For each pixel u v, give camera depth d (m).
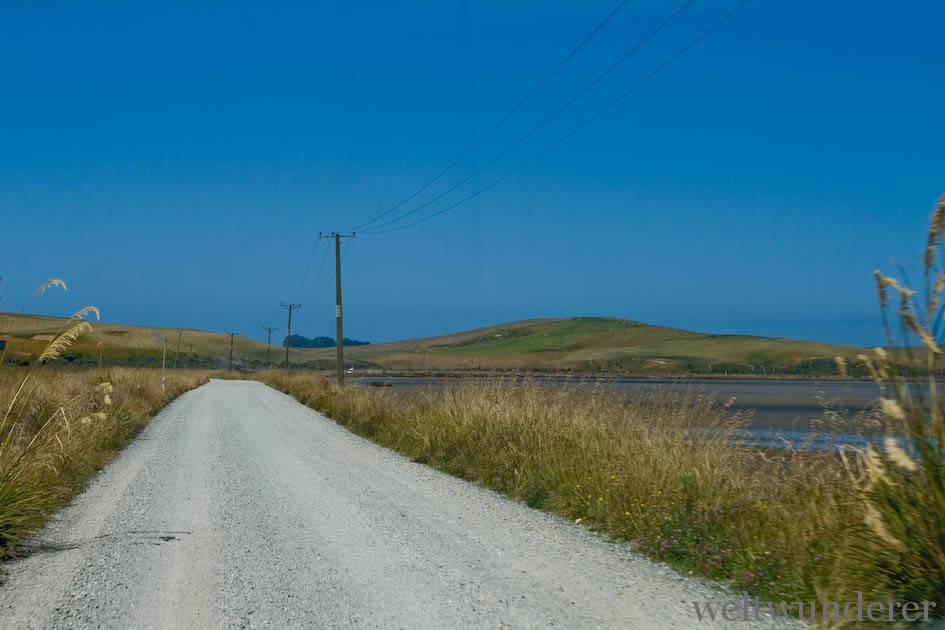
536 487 10.88
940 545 5.23
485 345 196.38
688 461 9.43
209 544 8.12
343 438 20.25
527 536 8.47
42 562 7.45
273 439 19.89
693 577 6.78
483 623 5.56
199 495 11.22
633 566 7.17
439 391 19.23
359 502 10.59
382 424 20.44
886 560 5.47
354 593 6.32
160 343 169.00
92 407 18.64
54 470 10.78
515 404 15.01
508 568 7.08
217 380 95.69
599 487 9.67
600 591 6.34
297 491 11.57
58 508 10.16
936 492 5.24
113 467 14.38
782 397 37.06
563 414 13.66
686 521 7.80
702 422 11.28
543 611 5.82
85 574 6.98
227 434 21.30
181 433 21.56
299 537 8.41
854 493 6.39
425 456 15.10
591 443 11.52
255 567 7.16
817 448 9.23
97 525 9.15
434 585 6.53
